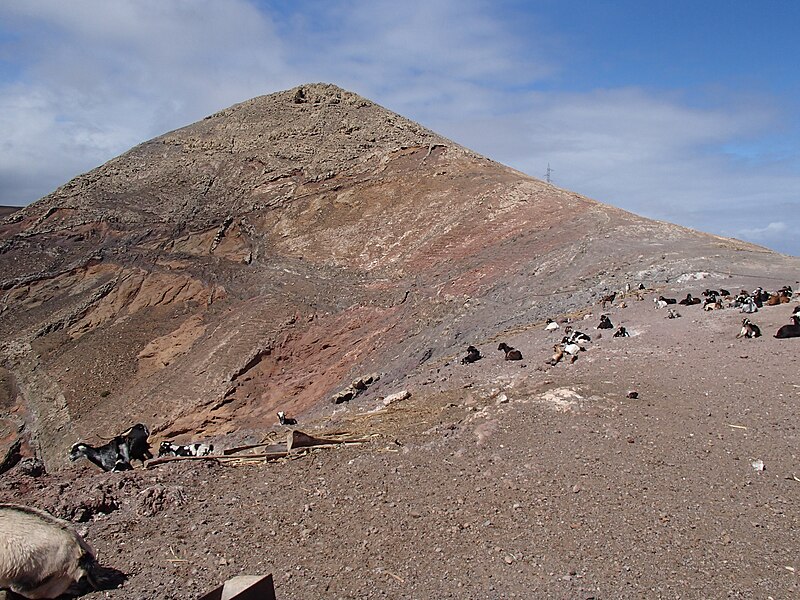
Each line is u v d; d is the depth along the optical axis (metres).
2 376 38.53
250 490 8.59
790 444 9.40
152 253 45.88
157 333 39.41
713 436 9.80
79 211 50.69
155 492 8.16
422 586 6.37
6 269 46.19
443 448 9.69
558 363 15.32
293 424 18.19
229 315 38.69
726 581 6.34
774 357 13.54
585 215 37.56
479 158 51.09
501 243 36.72
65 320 42.03
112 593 6.01
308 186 49.00
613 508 7.77
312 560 6.86
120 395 34.47
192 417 30.42
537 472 8.71
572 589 6.25
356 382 25.11
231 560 6.82
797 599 6.03
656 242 30.97
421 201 44.56
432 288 34.09
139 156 57.38
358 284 37.88
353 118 57.56
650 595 6.13
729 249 28.28
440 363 22.31
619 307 22.02
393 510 7.91
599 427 10.05
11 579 5.51
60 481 8.79
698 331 16.89
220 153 55.38
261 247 44.97
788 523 7.39
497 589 6.29
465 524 7.52
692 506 7.80
